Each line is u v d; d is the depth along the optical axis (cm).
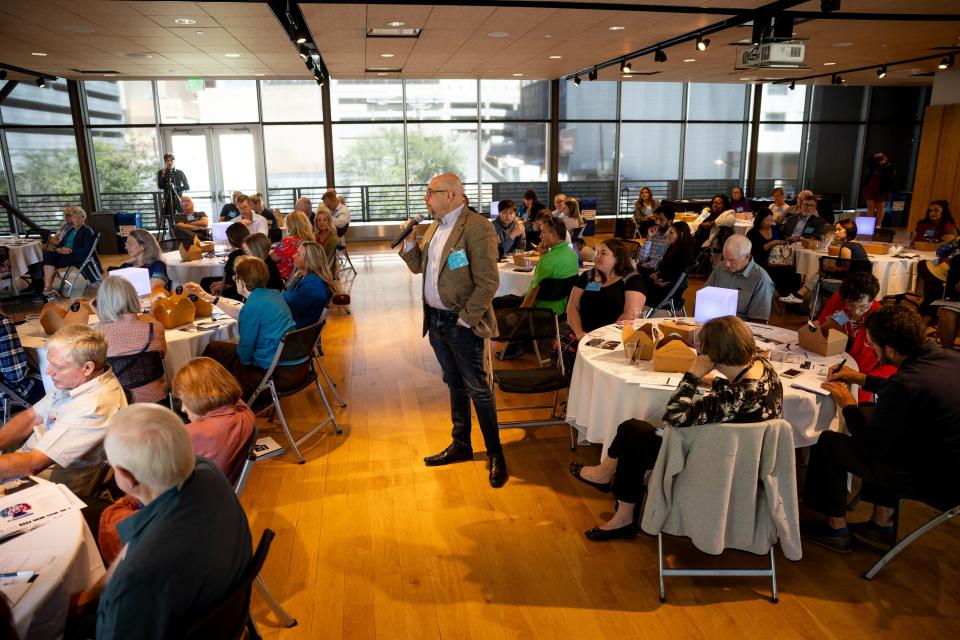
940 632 230
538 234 756
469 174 1391
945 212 752
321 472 354
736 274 402
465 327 323
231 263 592
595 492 330
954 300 495
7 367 343
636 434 269
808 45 887
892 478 249
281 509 316
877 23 728
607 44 837
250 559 167
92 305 465
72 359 233
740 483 232
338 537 293
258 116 1267
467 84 1337
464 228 314
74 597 171
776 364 306
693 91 1459
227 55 849
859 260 605
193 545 145
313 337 369
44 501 194
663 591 248
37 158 1209
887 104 1570
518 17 662
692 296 790
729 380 232
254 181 1297
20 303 768
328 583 260
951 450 233
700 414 225
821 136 1562
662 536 286
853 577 261
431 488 335
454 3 597
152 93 1223
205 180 1282
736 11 655
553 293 455
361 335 630
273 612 243
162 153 1255
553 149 1407
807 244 723
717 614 241
